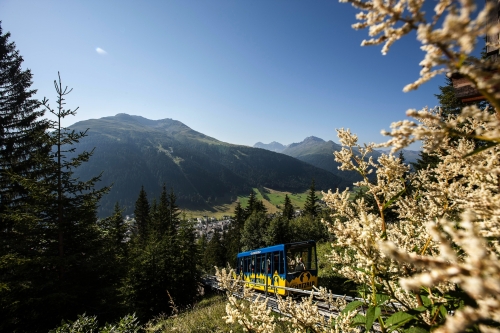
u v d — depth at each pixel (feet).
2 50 64.54
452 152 6.20
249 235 126.93
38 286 39.45
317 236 114.11
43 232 43.42
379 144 3.15
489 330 1.64
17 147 56.75
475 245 1.70
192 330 32.58
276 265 48.93
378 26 2.62
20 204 50.14
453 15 1.81
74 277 44.68
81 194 49.08
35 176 52.90
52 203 45.39
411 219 7.43
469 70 2.22
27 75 66.23
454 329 1.55
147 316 61.46
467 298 4.66
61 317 40.52
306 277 46.42
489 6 1.77
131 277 63.57
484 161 5.37
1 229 48.78
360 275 6.62
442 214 6.51
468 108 2.80
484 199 4.03
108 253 49.44
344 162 6.87
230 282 13.07
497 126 2.69
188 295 68.33
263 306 8.99
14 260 38.73
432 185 6.68
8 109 59.82
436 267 1.86
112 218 51.90
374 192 6.72
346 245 5.46
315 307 8.84
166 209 178.81
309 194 199.93
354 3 2.71
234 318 9.11
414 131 2.90
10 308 37.04
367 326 5.15
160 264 67.82
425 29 2.15
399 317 4.92
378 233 5.49
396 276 5.18
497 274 1.55
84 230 46.47
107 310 44.96
